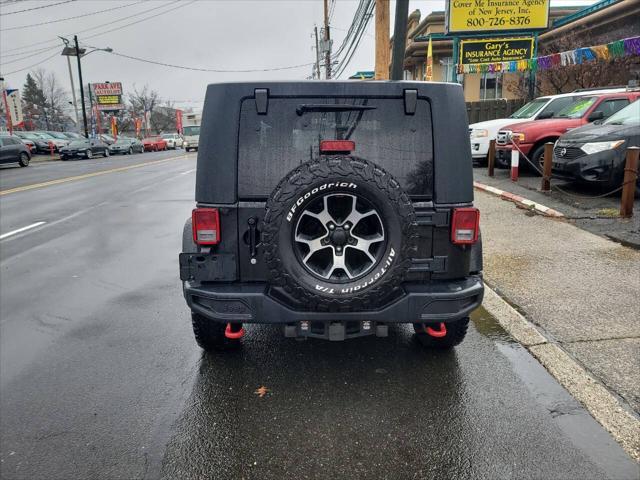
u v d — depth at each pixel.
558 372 3.66
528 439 2.98
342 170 2.91
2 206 12.19
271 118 3.22
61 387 3.69
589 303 4.81
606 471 2.70
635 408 3.21
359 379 3.70
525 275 5.59
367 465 2.79
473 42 19.27
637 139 8.41
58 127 91.19
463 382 3.62
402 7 6.38
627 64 18.59
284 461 2.84
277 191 2.94
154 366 3.98
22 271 6.70
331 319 3.19
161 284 6.04
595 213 7.92
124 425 3.21
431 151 3.28
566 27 22.52
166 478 2.73
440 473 2.72
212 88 3.22
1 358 4.17
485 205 9.09
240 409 3.35
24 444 3.04
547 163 9.61
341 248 3.06
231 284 3.32
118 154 40.12
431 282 3.38
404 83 3.21
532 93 20.16
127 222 9.95
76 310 5.24
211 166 3.24
